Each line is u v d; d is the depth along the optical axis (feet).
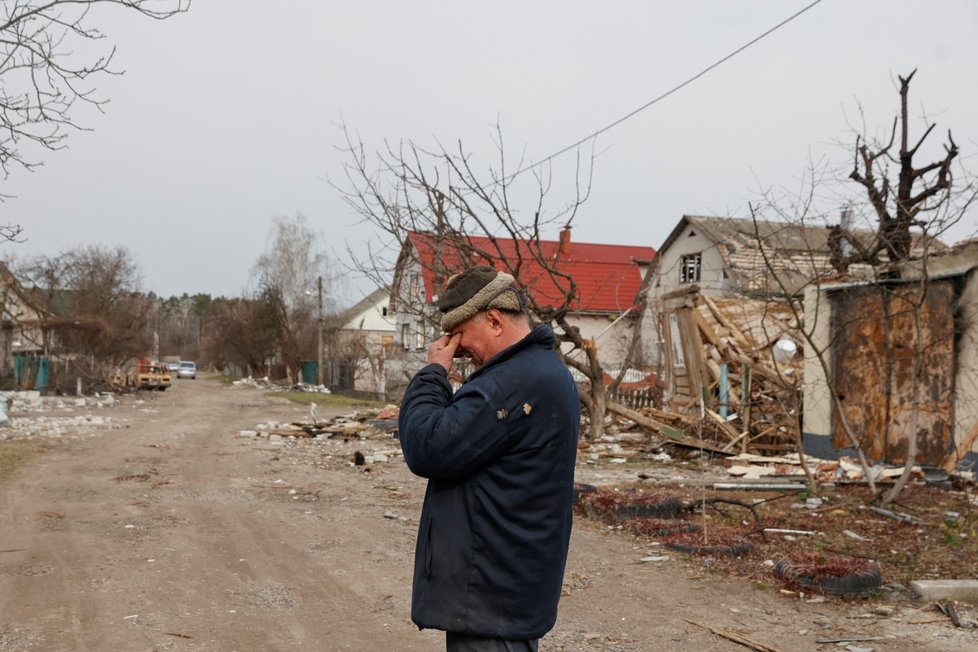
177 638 15.85
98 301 125.29
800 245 62.90
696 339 56.24
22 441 53.36
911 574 20.86
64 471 40.42
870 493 32.27
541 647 15.71
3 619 16.90
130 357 135.03
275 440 58.80
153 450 51.26
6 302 117.08
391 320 197.26
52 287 126.72
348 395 146.41
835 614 17.97
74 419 73.56
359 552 23.47
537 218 43.62
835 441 44.50
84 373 118.11
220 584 19.77
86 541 24.45
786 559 20.85
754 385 51.24
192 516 28.78
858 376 42.73
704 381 55.36
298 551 23.48
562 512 7.80
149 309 151.74
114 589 19.24
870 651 15.56
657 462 46.14
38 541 24.38
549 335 8.13
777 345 50.65
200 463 44.96
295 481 38.32
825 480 36.50
